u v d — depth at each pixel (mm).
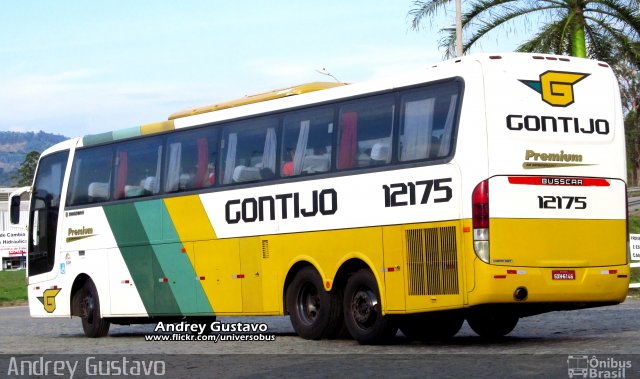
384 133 16844
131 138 22547
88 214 23422
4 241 59875
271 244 18953
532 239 15422
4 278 49875
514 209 15344
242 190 19625
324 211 17859
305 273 18359
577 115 16016
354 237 17219
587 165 16016
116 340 21516
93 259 23188
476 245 15180
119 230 22547
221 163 20203
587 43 31562
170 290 21266
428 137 16047
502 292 15148
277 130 19016
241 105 20094
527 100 15641
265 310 19094
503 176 15320
